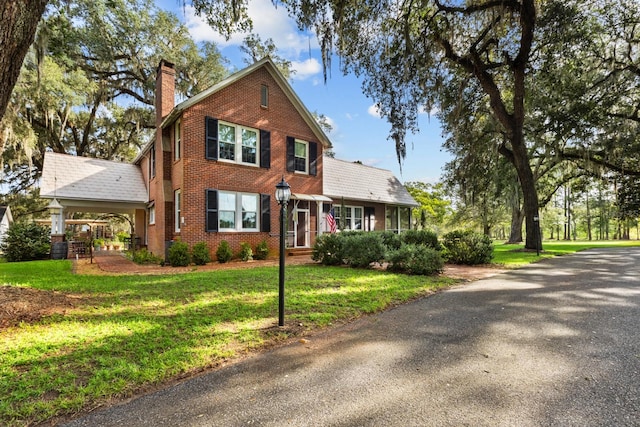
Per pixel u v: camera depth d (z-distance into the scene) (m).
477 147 16.55
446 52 12.45
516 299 5.66
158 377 2.80
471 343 3.60
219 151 12.12
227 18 8.69
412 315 4.78
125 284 6.94
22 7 3.90
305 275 8.09
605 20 13.16
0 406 2.33
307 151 15.16
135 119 22.30
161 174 12.66
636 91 14.50
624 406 2.31
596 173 15.63
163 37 21.44
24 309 4.66
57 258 13.86
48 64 15.62
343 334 3.97
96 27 18.94
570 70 13.84
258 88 13.33
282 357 3.28
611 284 6.89
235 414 2.29
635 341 3.58
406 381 2.75
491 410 2.29
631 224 34.31
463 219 33.84
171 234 12.40
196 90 23.19
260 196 13.19
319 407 2.37
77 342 3.55
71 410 2.34
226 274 8.30
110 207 15.09
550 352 3.32
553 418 2.18
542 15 11.80
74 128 22.72
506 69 14.41
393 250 9.36
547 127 14.98
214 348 3.41
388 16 10.87
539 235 15.43
